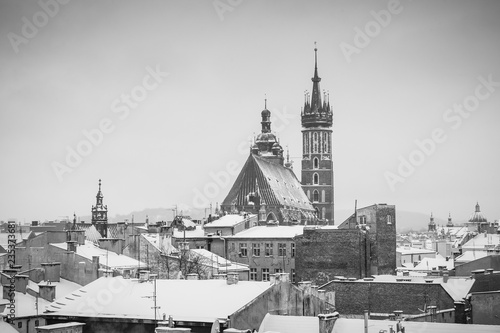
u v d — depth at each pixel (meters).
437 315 110.25
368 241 179.00
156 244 173.62
